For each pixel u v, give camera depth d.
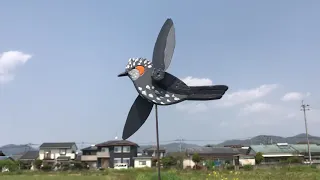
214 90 10.76
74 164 60.25
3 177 36.31
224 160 70.94
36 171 52.59
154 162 65.00
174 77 10.78
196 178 27.55
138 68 10.94
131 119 11.05
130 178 28.55
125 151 65.19
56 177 36.00
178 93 10.76
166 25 11.21
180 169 48.69
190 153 72.31
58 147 67.75
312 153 72.06
